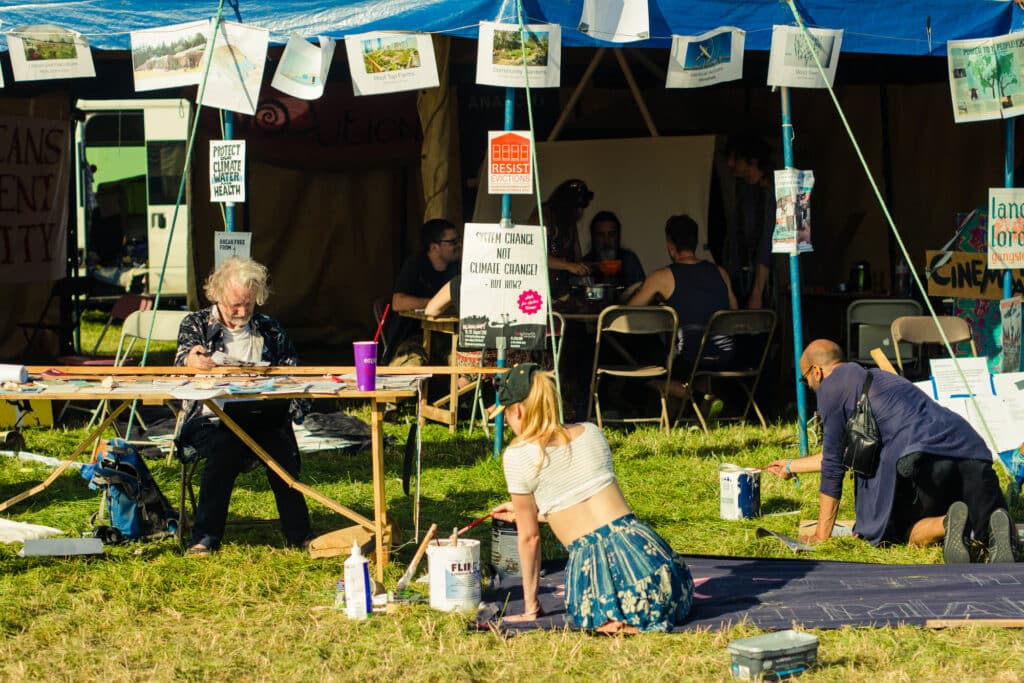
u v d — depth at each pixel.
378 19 7.26
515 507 4.77
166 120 15.95
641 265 10.62
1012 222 7.65
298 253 14.52
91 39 7.36
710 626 4.71
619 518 4.73
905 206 12.44
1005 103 7.57
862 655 4.36
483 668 4.31
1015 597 4.99
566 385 9.84
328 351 14.23
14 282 11.57
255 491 7.23
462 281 7.62
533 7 7.25
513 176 7.49
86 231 14.23
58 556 5.74
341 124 13.77
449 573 4.96
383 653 4.47
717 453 8.32
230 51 7.29
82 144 14.28
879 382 5.98
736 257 10.59
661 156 10.69
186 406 6.07
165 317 8.73
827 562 5.61
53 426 9.13
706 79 7.44
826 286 12.80
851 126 12.80
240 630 4.74
